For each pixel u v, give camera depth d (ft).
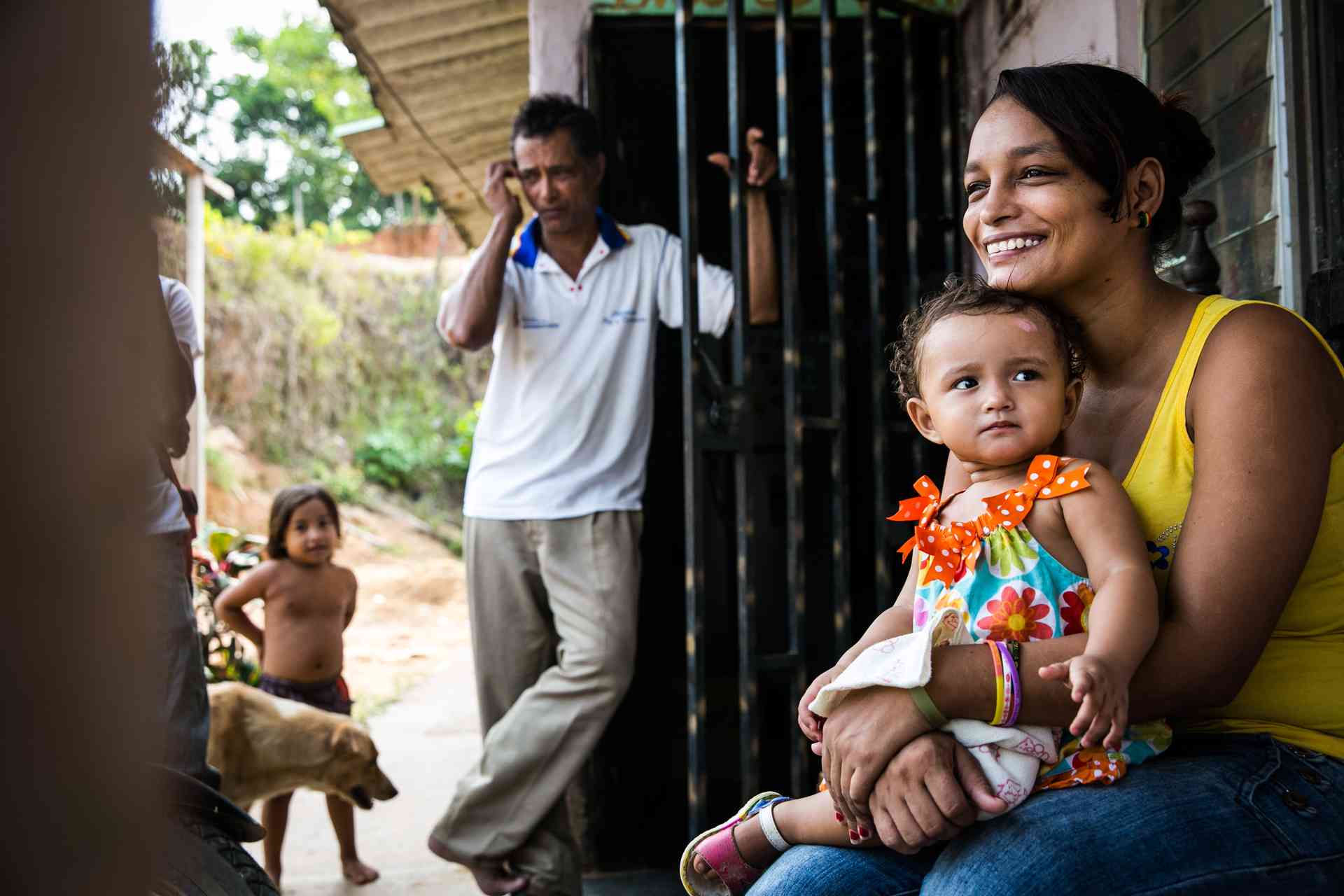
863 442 12.42
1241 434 4.17
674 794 12.26
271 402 51.31
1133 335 4.80
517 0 14.78
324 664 13.21
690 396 9.91
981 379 4.63
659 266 10.75
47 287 1.21
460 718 21.36
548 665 10.59
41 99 1.21
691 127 9.97
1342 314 6.67
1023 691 4.05
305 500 13.19
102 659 1.25
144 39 1.30
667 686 12.35
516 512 10.24
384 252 72.02
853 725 4.24
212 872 4.91
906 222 12.55
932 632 4.24
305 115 88.89
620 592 10.10
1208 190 8.33
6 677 1.19
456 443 55.36
